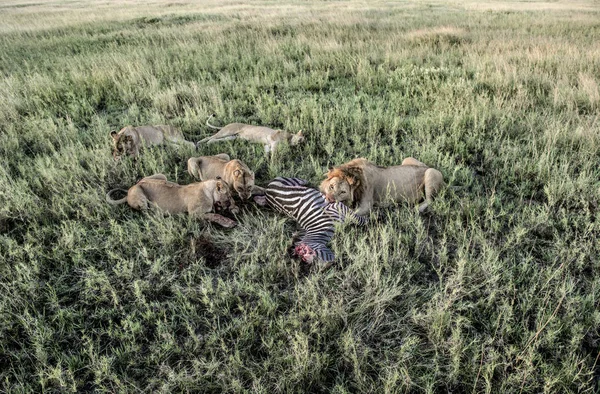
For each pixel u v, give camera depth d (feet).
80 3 109.91
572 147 21.68
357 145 22.86
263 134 23.63
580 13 73.61
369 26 55.47
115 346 12.41
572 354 11.50
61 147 22.16
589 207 17.44
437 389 11.25
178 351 11.99
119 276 14.42
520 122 24.44
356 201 17.21
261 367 11.51
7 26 63.72
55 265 14.98
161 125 23.91
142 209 17.54
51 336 12.37
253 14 70.49
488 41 45.68
